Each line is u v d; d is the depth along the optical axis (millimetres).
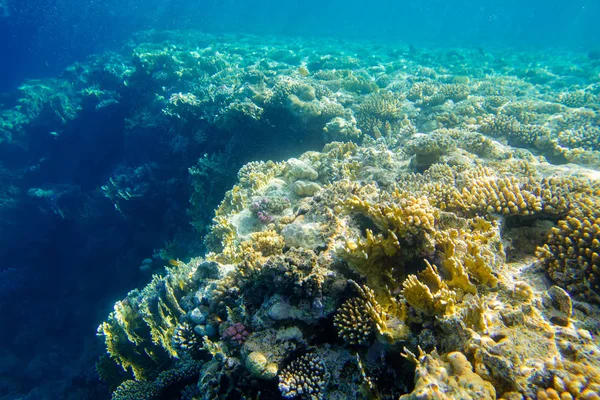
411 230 901
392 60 5531
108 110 4652
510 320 696
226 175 2885
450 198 1166
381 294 892
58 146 5125
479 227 996
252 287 1071
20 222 4719
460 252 867
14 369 3869
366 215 1100
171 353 1344
